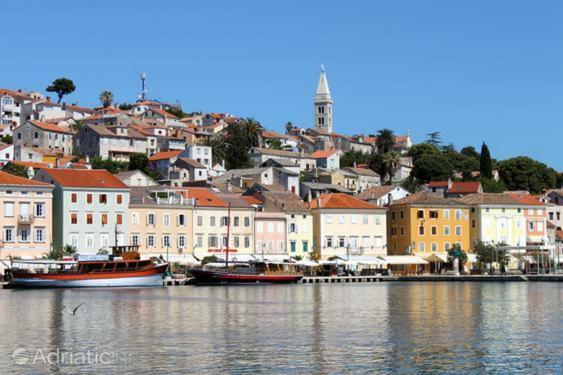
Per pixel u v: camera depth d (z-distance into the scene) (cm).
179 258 18800
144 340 8688
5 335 9031
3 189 17225
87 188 18075
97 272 16038
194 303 12512
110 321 10175
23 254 17362
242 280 17512
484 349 8112
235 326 9738
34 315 10738
